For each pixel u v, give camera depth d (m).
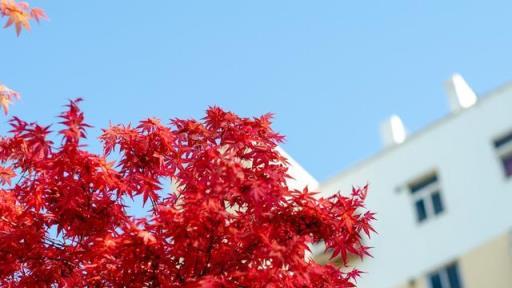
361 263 16.41
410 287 15.64
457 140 16.41
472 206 15.55
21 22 8.47
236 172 7.38
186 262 7.42
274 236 7.45
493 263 14.74
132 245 7.17
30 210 8.08
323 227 7.62
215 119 8.31
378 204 16.98
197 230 7.20
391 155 17.31
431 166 16.56
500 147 15.71
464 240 15.36
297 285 7.20
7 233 7.94
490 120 16.05
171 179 8.32
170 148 8.17
